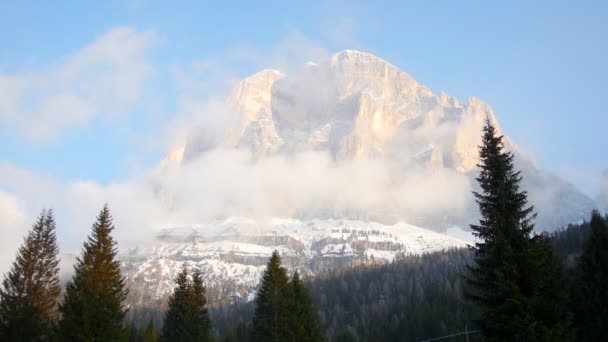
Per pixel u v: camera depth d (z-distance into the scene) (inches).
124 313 2242.9
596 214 1979.6
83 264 2250.2
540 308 1279.5
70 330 2070.6
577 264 1971.0
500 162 1408.7
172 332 3267.7
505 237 1339.8
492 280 1338.6
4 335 2293.3
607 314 1749.5
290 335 2977.4
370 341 6008.9
